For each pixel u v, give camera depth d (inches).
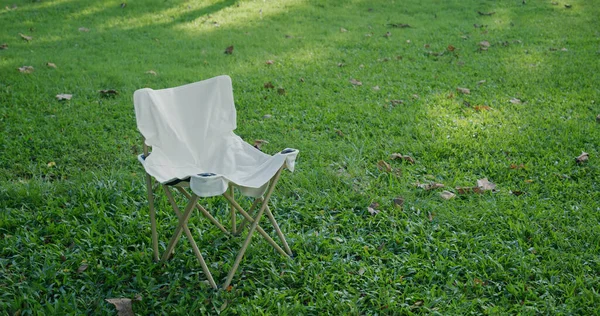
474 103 214.5
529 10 374.9
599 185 150.0
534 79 240.8
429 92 227.6
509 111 205.3
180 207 139.3
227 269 116.6
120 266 116.0
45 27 322.0
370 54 283.0
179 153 118.0
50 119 193.0
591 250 121.9
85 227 130.3
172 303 107.1
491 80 242.2
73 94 219.6
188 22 340.2
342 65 262.4
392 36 316.5
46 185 147.4
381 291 109.3
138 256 119.2
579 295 108.2
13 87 222.7
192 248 115.6
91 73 245.8
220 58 273.1
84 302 105.8
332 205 141.9
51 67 251.9
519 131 186.4
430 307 106.3
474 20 352.2
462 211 138.1
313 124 194.1
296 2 390.6
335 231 131.4
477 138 182.4
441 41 305.1
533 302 106.2
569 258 119.3
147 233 129.8
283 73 251.8
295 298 108.2
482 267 116.6
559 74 246.2
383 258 121.1
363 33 322.7
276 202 142.6
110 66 255.4
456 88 230.7
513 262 118.5
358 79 244.4
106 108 204.8
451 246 124.8
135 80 236.2
